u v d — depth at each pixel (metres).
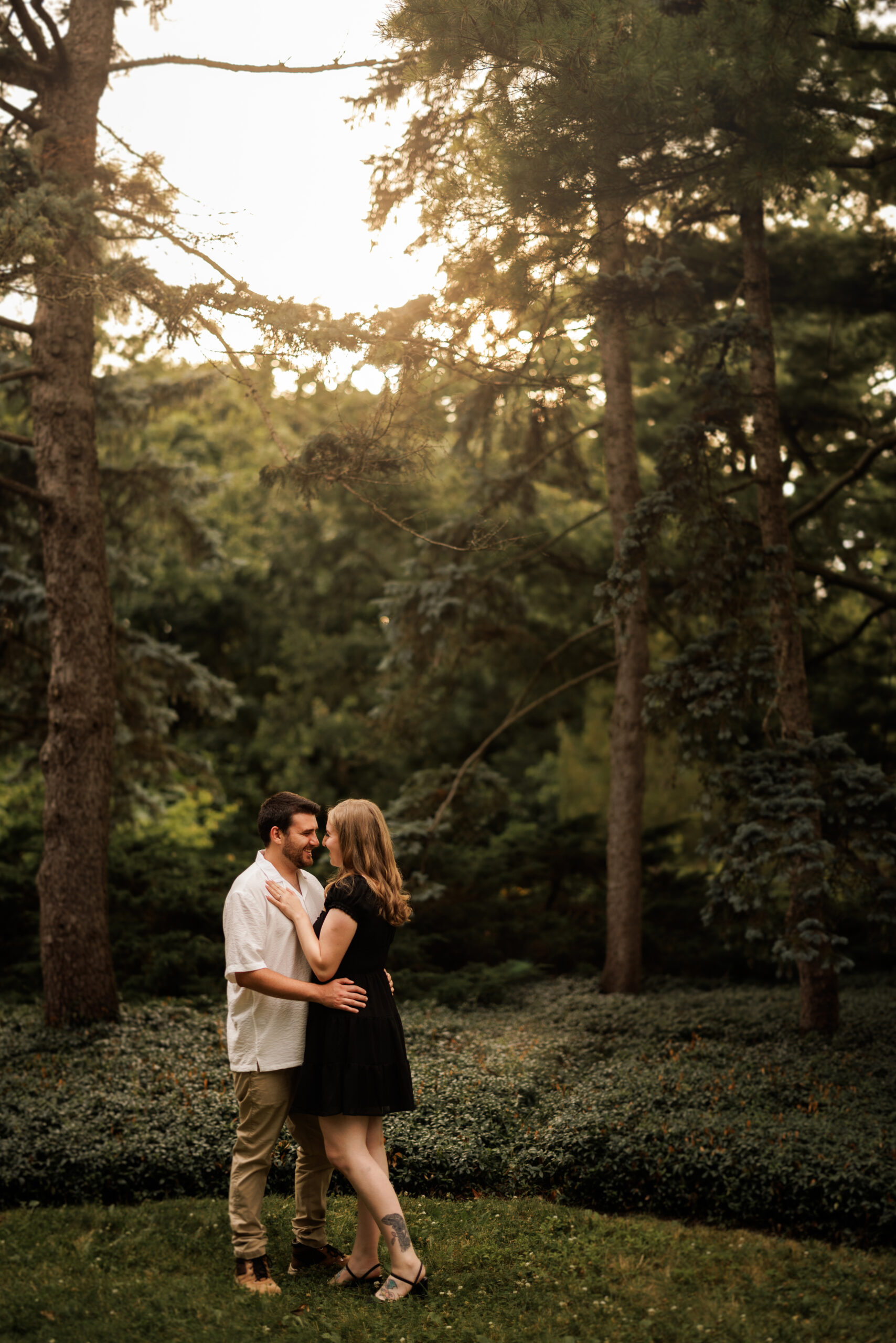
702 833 15.88
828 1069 6.58
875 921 7.27
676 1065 6.71
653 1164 4.94
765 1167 4.76
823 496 9.39
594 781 19.03
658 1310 3.81
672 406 12.13
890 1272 4.18
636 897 9.81
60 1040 7.20
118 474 11.60
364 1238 3.95
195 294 6.11
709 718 8.05
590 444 12.62
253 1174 3.96
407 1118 5.46
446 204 6.52
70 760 7.94
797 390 11.20
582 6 5.74
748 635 8.32
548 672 13.45
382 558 17.33
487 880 12.05
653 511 8.15
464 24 5.86
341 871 4.07
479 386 9.98
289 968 3.96
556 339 7.64
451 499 14.09
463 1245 4.37
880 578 12.73
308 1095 3.82
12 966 9.62
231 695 12.39
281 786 20.66
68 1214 4.74
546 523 12.80
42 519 8.21
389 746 13.21
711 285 10.17
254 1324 3.61
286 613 21.06
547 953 11.21
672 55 5.90
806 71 6.74
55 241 6.36
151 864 11.59
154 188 7.18
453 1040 7.30
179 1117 5.43
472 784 10.70
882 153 7.85
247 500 19.95
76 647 8.05
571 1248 4.38
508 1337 3.56
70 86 8.16
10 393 11.05
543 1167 5.11
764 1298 3.94
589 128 6.05
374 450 6.78
